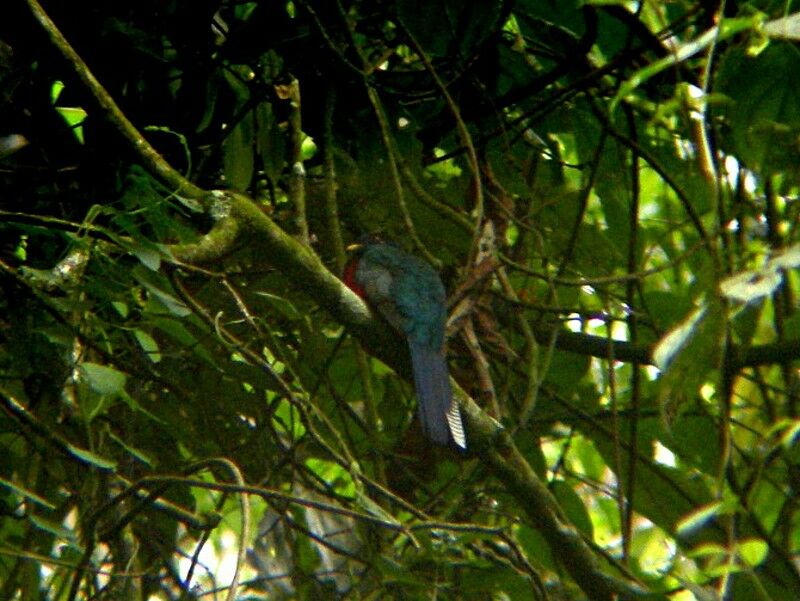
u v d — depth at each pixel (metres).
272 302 9.18
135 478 10.22
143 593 10.02
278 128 10.31
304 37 10.31
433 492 11.07
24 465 9.89
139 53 9.86
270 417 9.91
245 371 9.37
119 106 10.10
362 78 10.08
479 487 10.28
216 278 8.73
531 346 9.93
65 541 8.09
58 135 9.82
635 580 9.45
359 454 11.10
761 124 8.67
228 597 7.28
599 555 10.30
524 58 11.06
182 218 9.40
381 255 10.34
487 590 9.28
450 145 11.81
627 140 10.50
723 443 8.32
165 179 8.64
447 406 9.48
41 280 8.12
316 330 10.55
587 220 13.10
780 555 9.78
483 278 9.82
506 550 10.41
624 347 10.74
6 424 8.96
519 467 9.42
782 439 7.64
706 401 10.72
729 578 7.87
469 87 11.09
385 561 8.94
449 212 10.41
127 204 8.22
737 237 10.79
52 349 8.66
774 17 8.27
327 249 11.05
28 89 9.72
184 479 7.93
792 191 10.65
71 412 9.49
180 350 9.90
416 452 10.70
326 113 10.45
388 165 10.77
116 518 9.51
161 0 9.81
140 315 9.09
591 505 14.29
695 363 7.73
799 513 11.05
